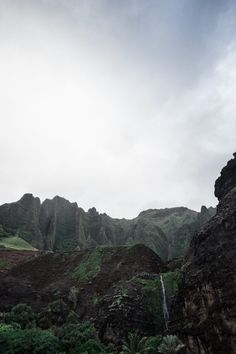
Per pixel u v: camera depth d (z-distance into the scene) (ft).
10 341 124.67
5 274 247.50
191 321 147.84
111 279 216.54
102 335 159.74
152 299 182.50
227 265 147.43
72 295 201.46
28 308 178.60
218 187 271.69
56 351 128.36
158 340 147.95
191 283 158.92
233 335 127.24
